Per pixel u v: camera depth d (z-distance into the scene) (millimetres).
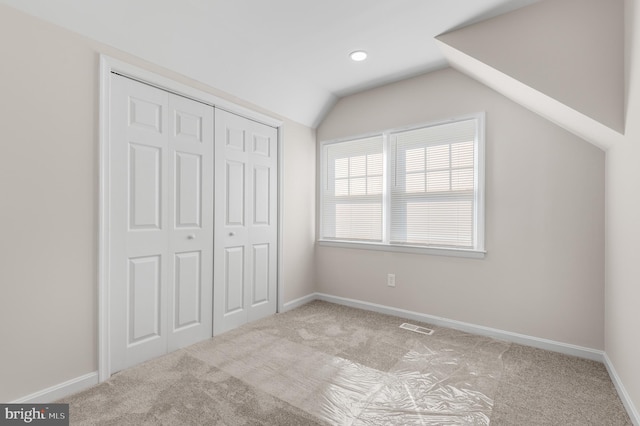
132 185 2055
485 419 1582
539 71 1904
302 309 3338
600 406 1683
